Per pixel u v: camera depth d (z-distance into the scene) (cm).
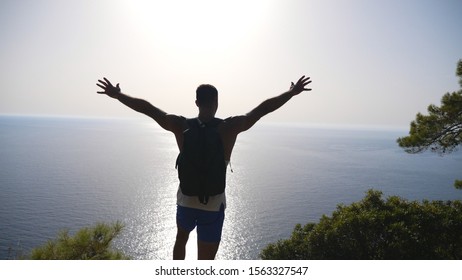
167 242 7275
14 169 17600
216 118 325
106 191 12938
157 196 12206
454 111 1360
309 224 1516
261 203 11988
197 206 322
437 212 1272
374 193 1435
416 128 1503
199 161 308
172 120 327
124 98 330
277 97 321
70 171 17650
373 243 1224
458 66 1405
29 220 8650
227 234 8400
